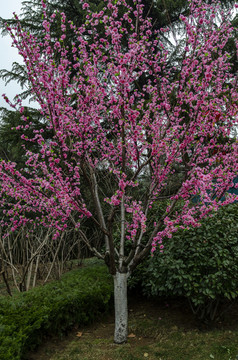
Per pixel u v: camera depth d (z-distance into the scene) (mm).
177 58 6012
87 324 4234
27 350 3271
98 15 3637
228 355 3248
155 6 7516
